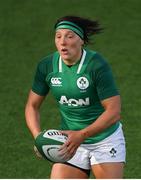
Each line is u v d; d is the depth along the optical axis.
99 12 47.12
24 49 41.12
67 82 18.73
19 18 46.47
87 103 18.88
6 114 31.31
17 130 29.41
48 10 47.72
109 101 18.48
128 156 26.59
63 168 19.33
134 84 34.91
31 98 19.77
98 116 19.14
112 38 42.69
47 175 25.14
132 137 28.38
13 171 25.45
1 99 33.25
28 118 19.62
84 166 19.47
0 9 48.22
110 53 40.06
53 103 32.44
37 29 44.47
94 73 18.48
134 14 46.72
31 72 37.19
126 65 37.91
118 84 34.94
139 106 31.95
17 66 38.22
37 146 18.67
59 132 18.69
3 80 36.00
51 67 18.95
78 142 18.11
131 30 44.06
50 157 18.59
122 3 48.56
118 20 45.75
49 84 19.20
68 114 19.31
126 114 30.94
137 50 40.47
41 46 41.56
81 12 47.16
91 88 18.64
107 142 19.16
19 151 27.19
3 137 28.64
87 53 18.69
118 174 19.20
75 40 18.41
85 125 19.25
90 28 18.78
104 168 19.19
